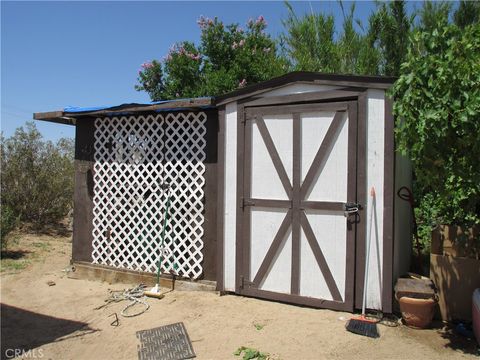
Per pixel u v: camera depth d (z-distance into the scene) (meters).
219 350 4.26
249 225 5.61
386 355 4.00
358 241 4.98
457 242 4.77
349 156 5.04
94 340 4.75
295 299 5.29
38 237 10.33
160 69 14.03
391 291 4.84
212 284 5.96
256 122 5.59
